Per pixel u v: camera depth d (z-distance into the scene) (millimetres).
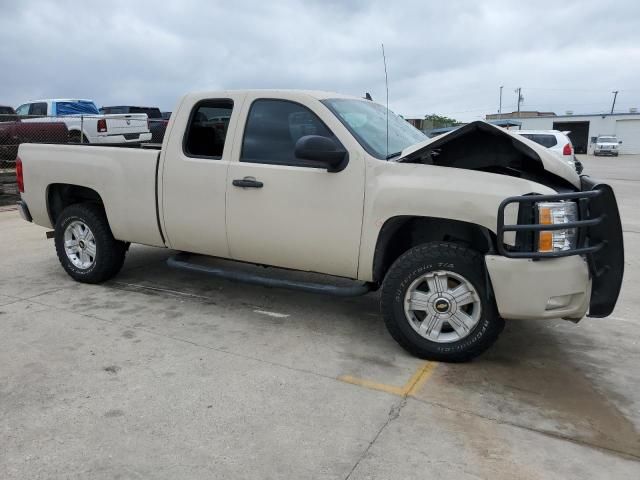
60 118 14883
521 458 2961
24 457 2912
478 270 3873
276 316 5051
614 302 3812
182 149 5004
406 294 4062
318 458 2938
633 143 61219
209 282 6059
